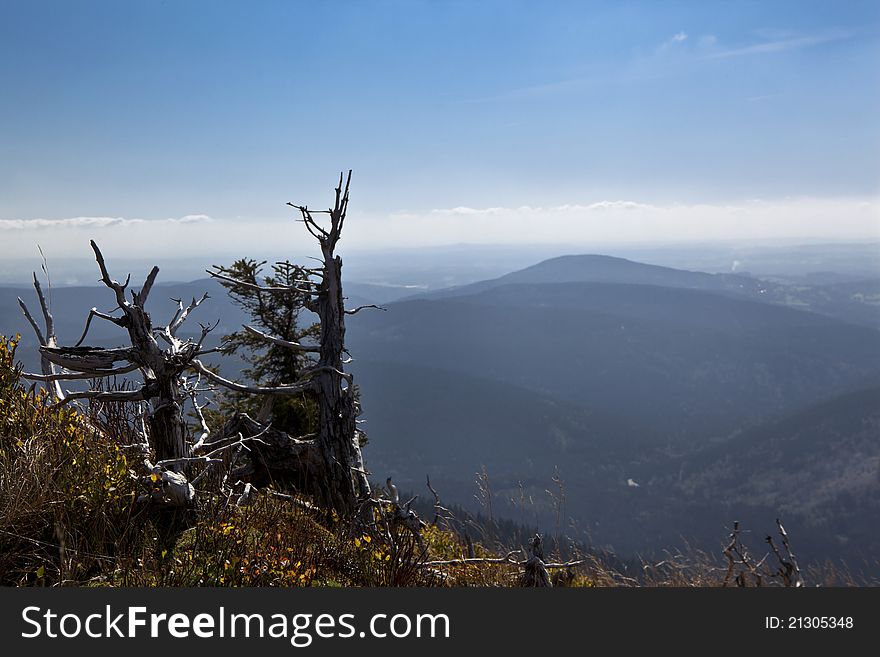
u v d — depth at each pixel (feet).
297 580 16.60
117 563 15.98
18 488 16.76
